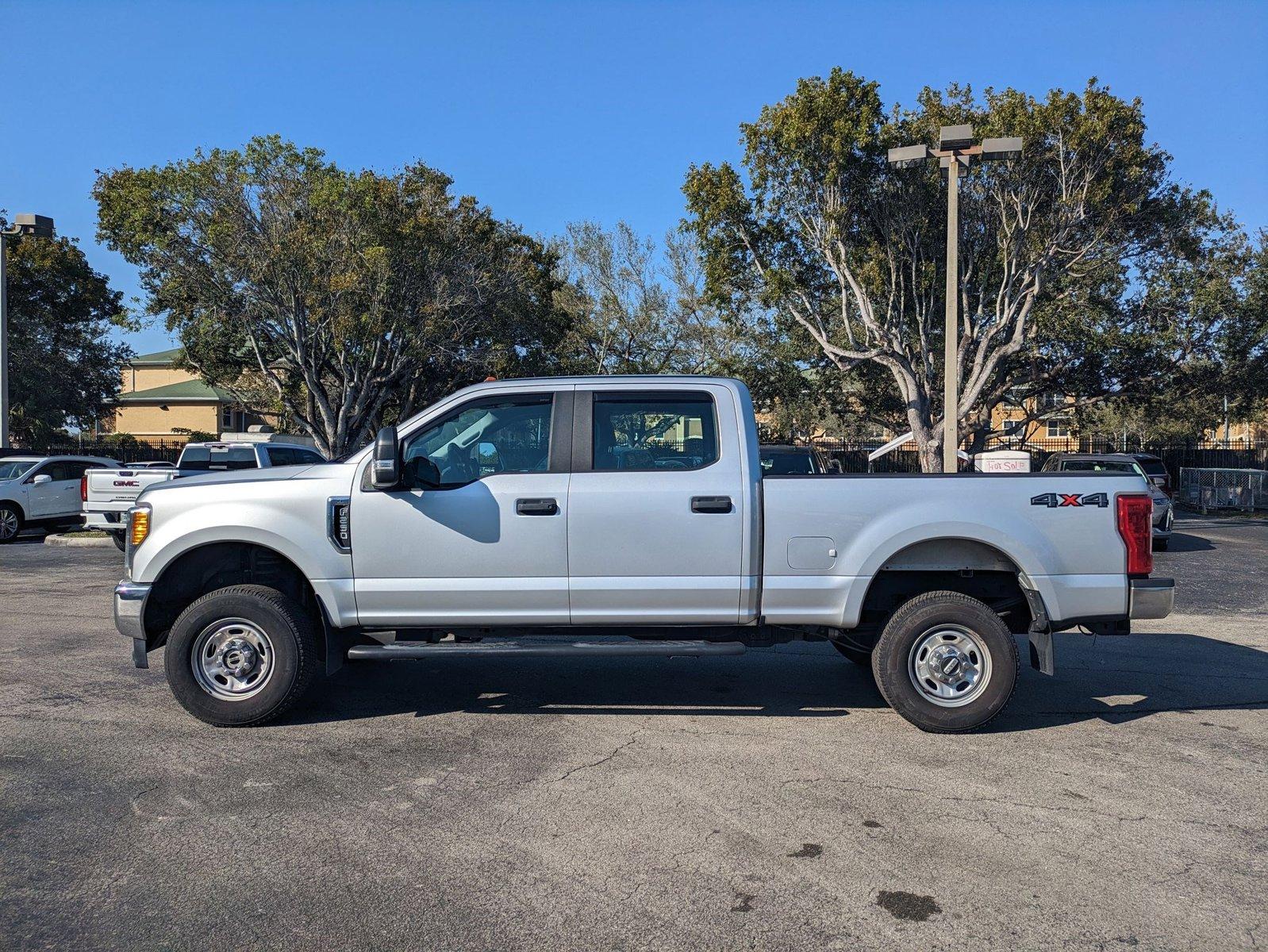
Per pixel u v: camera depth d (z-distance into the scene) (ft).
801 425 147.84
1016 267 84.02
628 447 19.42
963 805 15.28
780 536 18.95
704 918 11.60
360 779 16.30
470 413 19.51
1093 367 107.55
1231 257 102.99
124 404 145.28
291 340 84.33
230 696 19.03
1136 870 12.98
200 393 168.55
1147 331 103.65
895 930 11.34
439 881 12.54
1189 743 18.65
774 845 13.70
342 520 19.01
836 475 19.12
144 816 14.64
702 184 83.15
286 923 11.41
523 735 18.83
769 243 85.25
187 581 20.61
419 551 18.89
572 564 18.86
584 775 16.56
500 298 95.96
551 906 11.87
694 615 19.04
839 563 18.98
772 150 80.84
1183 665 25.81
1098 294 98.89
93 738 18.49
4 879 12.52
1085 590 19.01
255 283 78.02
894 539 18.85
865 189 81.97
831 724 19.80
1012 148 57.88
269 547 19.42
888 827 14.39
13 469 63.05
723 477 19.07
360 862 13.07
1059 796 15.74
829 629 19.69
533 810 14.96
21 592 38.29
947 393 60.29
